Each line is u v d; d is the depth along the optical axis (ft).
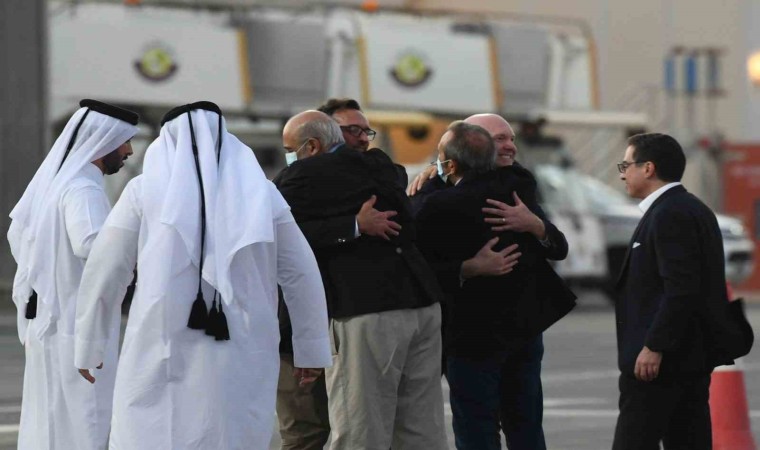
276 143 246.47
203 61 237.86
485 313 76.79
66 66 234.99
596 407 125.39
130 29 234.79
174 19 237.04
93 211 71.82
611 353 173.58
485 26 258.37
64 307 72.64
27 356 74.49
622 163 73.36
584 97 269.44
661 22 365.40
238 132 245.24
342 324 71.82
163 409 58.44
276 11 245.45
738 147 327.67
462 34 255.09
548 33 264.72
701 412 73.51
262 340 59.82
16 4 233.76
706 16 362.33
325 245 71.46
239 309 59.16
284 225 61.00
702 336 71.61
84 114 74.18
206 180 59.36
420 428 73.10
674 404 72.13
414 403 73.20
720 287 71.56
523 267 77.46
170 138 60.85
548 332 204.23
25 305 73.92
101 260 60.03
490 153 77.56
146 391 58.44
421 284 72.43
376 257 71.82
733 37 358.84
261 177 60.75
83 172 73.41
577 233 248.52
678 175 72.54
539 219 77.46
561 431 111.45
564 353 173.47
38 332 73.20
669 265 70.28
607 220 255.09
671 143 72.38
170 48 236.22
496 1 376.07
